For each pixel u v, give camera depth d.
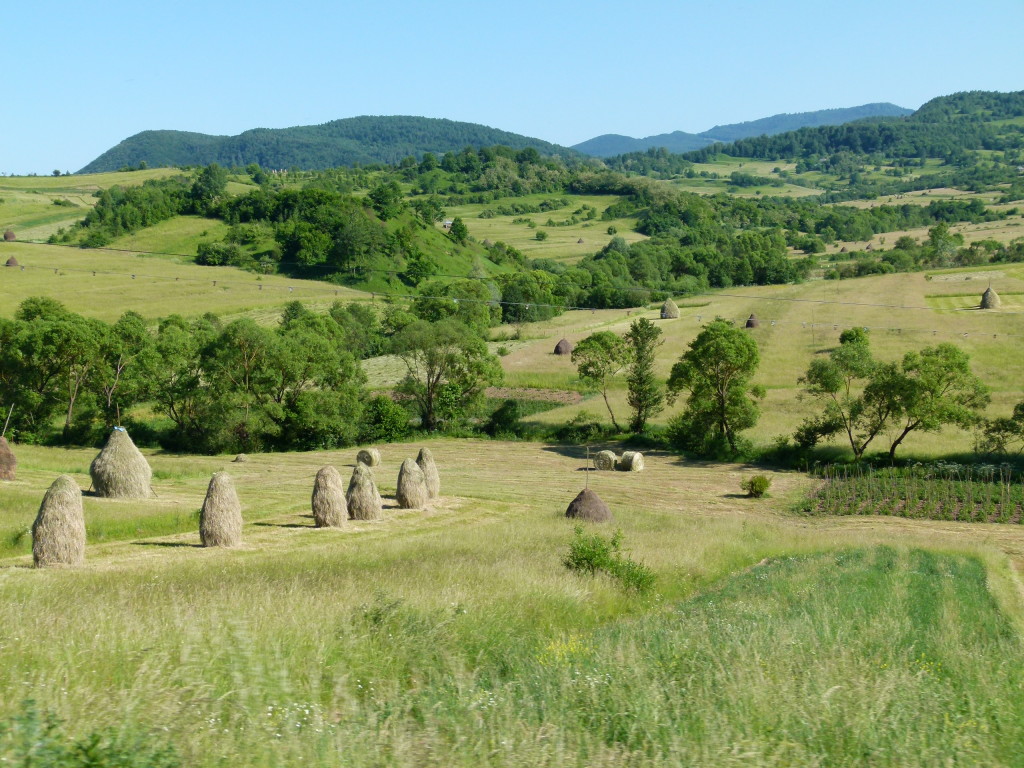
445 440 62.66
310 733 7.42
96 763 6.35
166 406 61.97
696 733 7.88
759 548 28.62
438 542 26.84
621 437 59.25
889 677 9.41
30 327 60.81
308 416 59.50
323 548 26.09
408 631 12.16
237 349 60.19
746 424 54.06
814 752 7.58
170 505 31.98
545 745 7.31
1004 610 18.88
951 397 46.84
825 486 44.38
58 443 60.81
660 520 35.00
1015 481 43.03
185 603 14.47
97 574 20.38
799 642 11.58
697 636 12.16
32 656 9.62
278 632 11.23
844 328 77.88
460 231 141.62
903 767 7.46
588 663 10.46
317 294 99.56
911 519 37.78
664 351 77.56
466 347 64.56
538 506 39.22
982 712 8.82
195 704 7.68
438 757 7.04
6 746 6.33
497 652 11.95
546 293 106.06
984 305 80.31
